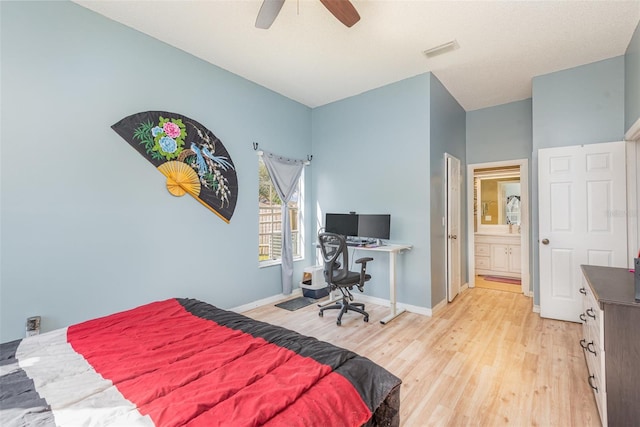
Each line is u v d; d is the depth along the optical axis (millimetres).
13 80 1999
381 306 3750
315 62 3205
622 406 1469
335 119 4344
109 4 2283
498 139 4484
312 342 1443
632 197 2857
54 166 2160
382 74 3492
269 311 3543
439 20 2479
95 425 863
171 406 936
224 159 3307
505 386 2008
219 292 3258
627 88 2871
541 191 3271
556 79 3350
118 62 2492
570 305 3143
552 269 3230
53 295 2150
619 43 2799
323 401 1005
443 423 1661
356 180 4098
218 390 1023
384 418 1190
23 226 2033
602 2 2256
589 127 3152
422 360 2371
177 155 2873
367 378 1197
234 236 3422
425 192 3465
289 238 4023
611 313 1502
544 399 1859
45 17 2127
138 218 2605
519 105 4316
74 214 2250
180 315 1844
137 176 2598
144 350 1362
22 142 2031
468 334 2879
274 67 3318
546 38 2736
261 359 1263
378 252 3857
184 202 2941
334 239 3199
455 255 4188
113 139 2457
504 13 2389
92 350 1366
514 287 4691
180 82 2922
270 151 3910
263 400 971
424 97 3469
